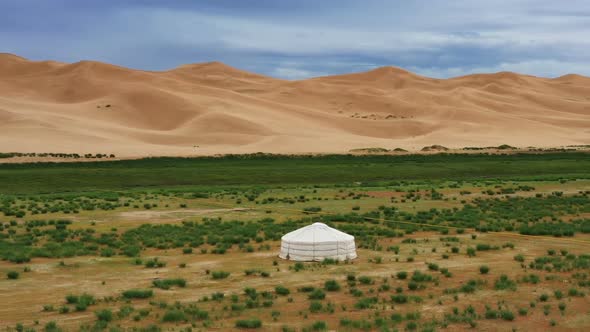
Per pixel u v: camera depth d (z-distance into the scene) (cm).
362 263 2692
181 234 3603
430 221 4125
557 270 2486
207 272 2511
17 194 6184
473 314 1841
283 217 4406
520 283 2267
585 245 3169
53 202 5375
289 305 1978
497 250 3020
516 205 5003
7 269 2592
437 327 1728
